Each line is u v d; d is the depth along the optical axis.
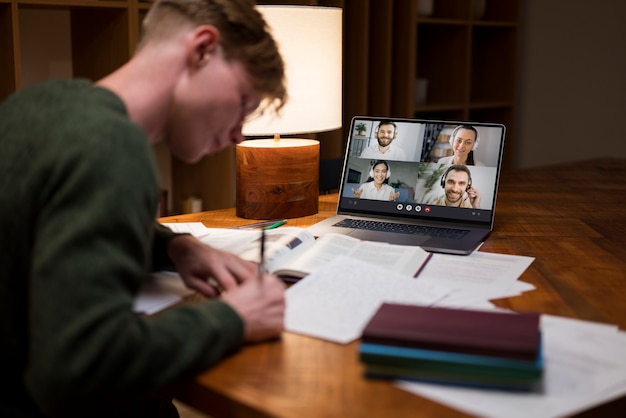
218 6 1.15
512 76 5.11
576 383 0.96
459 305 1.24
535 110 5.27
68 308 0.88
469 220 1.81
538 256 1.60
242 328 1.05
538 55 5.20
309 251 1.49
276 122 1.88
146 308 1.21
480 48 5.25
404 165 1.88
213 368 1.02
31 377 0.90
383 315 1.05
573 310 1.24
